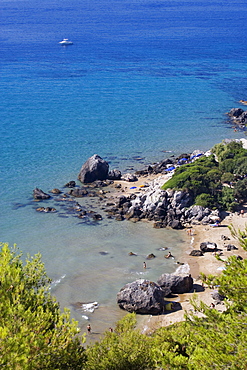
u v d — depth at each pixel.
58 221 73.12
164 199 76.62
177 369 25.86
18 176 91.31
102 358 29.56
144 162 102.31
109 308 51.41
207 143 115.94
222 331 23.91
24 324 20.73
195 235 70.19
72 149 109.12
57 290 54.41
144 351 30.06
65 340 21.86
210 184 80.12
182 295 53.91
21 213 75.31
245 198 81.25
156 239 68.69
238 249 64.44
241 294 24.20
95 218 74.50
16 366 18.20
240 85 184.00
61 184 88.56
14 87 174.38
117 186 88.06
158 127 129.00
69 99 158.38
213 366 22.23
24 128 124.62
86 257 62.56
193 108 149.75
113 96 163.50
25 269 26.89
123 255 63.50
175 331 32.16
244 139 107.25
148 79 192.25
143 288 51.12
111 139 117.81
